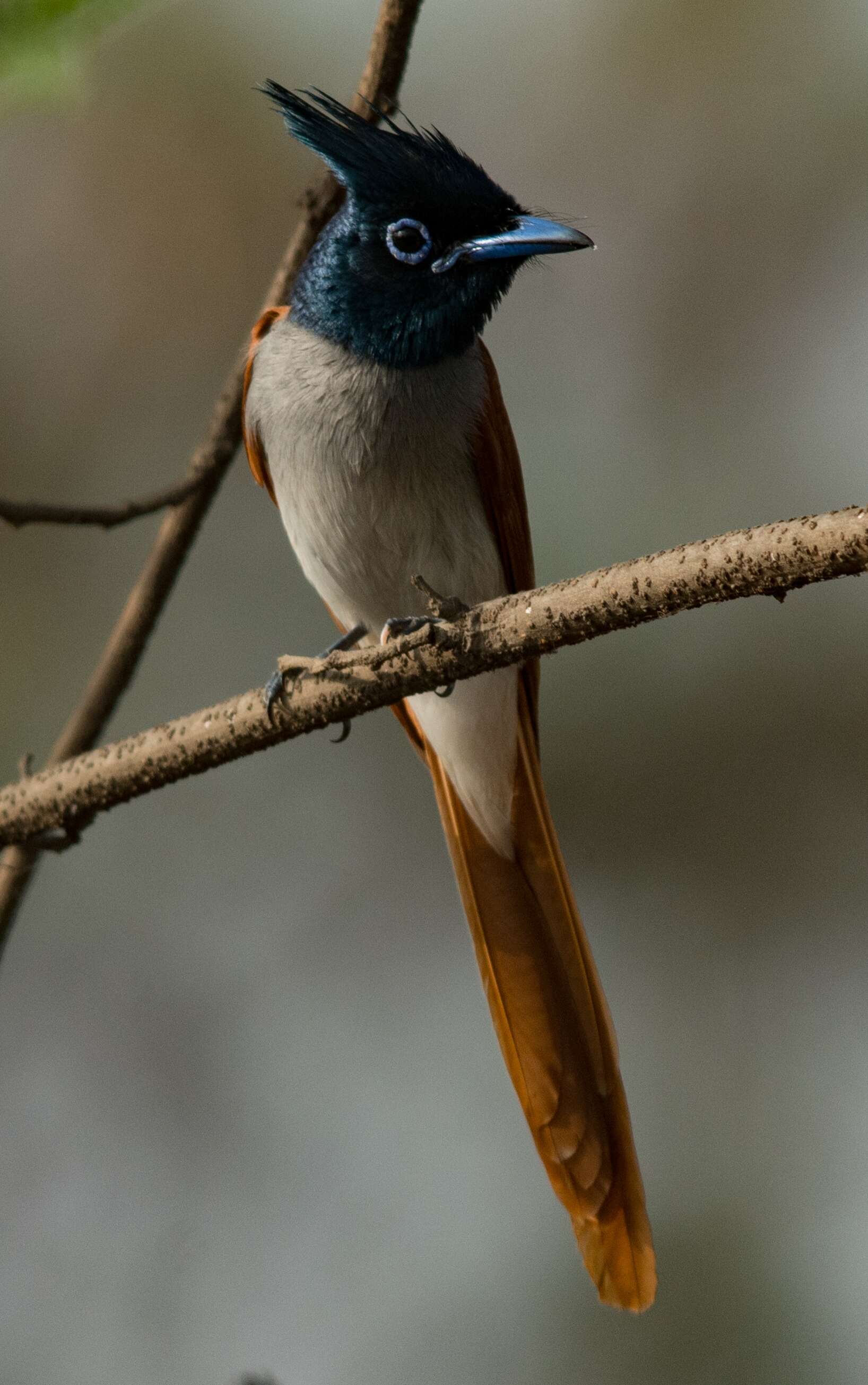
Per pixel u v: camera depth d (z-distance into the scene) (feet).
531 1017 27.84
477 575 28.89
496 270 26.94
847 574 17.43
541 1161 26.89
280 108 27.50
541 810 28.81
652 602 18.93
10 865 26.68
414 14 27.14
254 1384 19.26
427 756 30.32
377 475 27.86
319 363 27.76
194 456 27.96
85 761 23.76
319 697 21.83
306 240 28.55
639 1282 25.76
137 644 27.48
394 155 26.89
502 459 28.89
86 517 25.45
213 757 22.94
